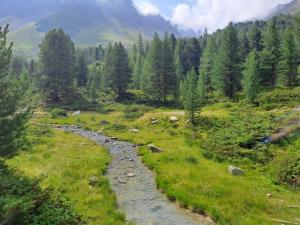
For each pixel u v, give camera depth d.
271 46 79.00
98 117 59.91
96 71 118.19
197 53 129.38
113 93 96.81
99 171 21.11
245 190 17.72
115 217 13.70
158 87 83.44
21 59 115.25
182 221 14.19
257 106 55.94
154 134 40.69
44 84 83.94
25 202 9.78
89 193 16.47
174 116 48.88
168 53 83.69
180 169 21.44
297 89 61.03
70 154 26.11
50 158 23.86
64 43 86.19
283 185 20.66
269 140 28.88
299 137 28.55
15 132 12.05
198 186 17.95
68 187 16.89
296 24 68.50
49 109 73.31
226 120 41.19
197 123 43.47
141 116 56.88
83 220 11.54
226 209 15.12
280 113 40.66
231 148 27.47
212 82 79.38
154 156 26.11
